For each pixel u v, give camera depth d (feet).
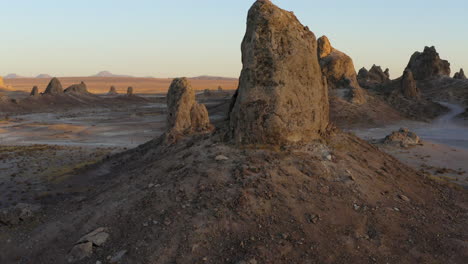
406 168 78.95
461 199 68.44
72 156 142.20
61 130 256.32
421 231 50.52
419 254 45.27
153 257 42.93
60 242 50.29
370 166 67.87
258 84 63.21
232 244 44.32
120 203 55.83
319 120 68.39
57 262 46.06
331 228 47.83
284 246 43.88
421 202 60.64
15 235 54.90
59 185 90.99
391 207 55.31
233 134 67.72
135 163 98.68
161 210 51.11
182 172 60.59
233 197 51.31
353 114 269.23
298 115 64.49
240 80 67.41
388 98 318.86
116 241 47.29
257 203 50.52
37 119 337.31
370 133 225.76
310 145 65.16
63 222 55.47
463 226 54.44
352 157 68.13
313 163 60.70
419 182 71.56
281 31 63.36
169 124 126.11
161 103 587.68
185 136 109.09
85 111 433.48
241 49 68.59
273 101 62.75
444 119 278.46
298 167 59.21
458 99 346.33
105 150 161.99
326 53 326.85
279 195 52.49
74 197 74.18
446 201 65.00
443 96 366.43
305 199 52.54
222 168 58.75
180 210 50.24
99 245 46.93
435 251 46.26
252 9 65.36
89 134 234.79
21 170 112.47
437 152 152.25
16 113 389.39
